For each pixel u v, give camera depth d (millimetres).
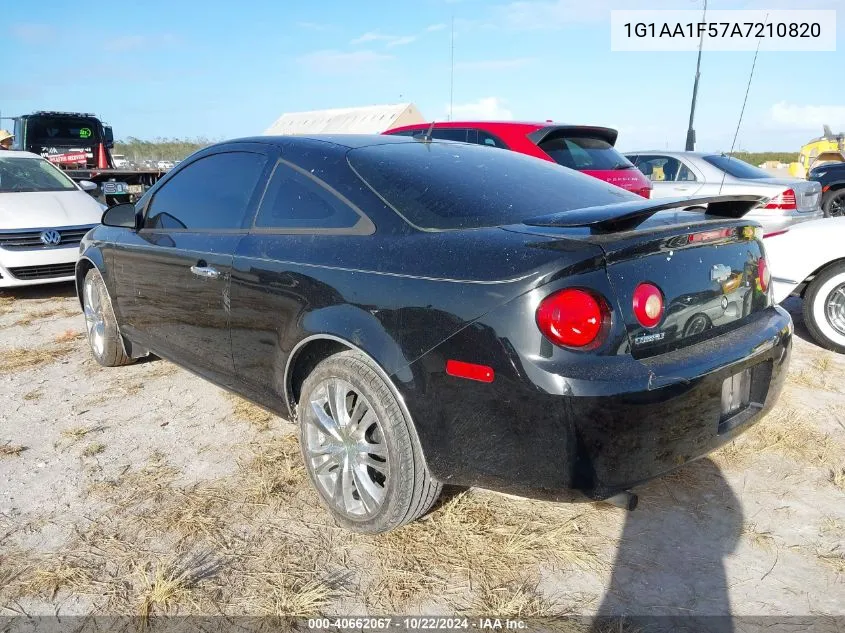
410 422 2326
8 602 2270
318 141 3041
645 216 2133
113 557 2502
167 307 3576
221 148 3488
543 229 2229
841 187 11664
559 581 2357
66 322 5910
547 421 2018
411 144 3127
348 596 2289
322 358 2771
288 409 2902
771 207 7668
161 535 2635
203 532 2645
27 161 8133
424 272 2279
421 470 2381
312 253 2666
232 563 2461
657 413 2051
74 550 2543
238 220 3162
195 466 3188
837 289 4762
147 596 2281
